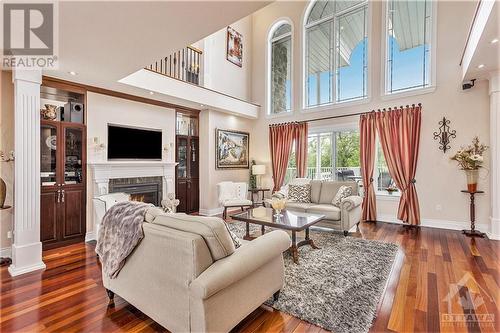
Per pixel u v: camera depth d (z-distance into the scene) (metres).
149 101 5.11
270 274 2.05
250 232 4.34
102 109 4.41
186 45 2.66
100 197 3.93
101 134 4.39
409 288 2.42
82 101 4.19
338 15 6.12
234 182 6.33
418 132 4.79
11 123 3.36
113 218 2.15
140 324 1.93
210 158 6.16
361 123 5.38
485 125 4.28
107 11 2.03
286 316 1.99
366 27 5.67
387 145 5.05
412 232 4.38
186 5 1.98
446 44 4.61
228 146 6.62
